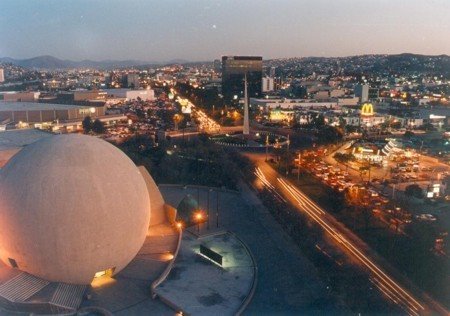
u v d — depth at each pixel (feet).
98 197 169.68
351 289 196.13
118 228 173.37
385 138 606.14
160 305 174.09
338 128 604.49
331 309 179.22
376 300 187.42
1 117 627.46
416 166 447.01
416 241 250.57
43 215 163.63
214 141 556.92
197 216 270.26
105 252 171.94
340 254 232.73
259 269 212.43
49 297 165.17
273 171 425.28
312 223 278.87
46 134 454.81
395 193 353.92
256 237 252.83
